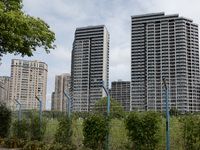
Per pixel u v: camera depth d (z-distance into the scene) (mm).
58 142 10273
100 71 144500
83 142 9469
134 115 8164
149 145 7770
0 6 11336
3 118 14391
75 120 10398
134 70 138125
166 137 7875
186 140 7281
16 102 14680
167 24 137250
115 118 9055
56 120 11344
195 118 7238
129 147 8305
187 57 131375
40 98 13055
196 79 129125
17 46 13367
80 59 148625
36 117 12242
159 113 7902
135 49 141500
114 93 168875
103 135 9031
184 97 120938
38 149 10406
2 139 13109
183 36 132875
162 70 131875
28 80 157625
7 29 11625
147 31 140375
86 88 142625
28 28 12133
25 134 12672
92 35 150375
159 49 135750
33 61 161625
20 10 13703
